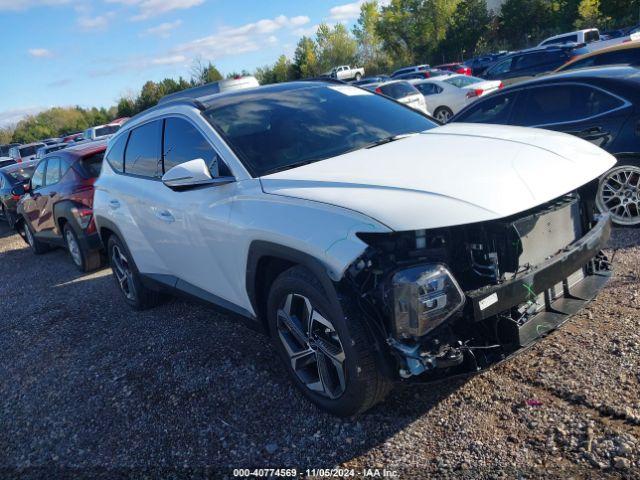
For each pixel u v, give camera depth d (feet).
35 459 10.89
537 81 19.24
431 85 58.49
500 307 8.36
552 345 10.94
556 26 150.82
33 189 29.68
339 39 239.50
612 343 10.59
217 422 10.73
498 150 9.98
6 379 14.88
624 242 16.05
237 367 12.59
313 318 9.53
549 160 9.72
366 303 8.56
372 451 9.09
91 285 22.52
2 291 25.09
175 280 14.64
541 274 8.79
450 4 202.18
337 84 14.82
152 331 15.84
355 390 8.94
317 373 10.25
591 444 8.23
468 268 8.79
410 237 8.46
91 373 13.96
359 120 12.85
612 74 17.58
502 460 8.30
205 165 10.77
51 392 13.47
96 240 24.17
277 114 12.64
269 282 10.82
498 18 174.09
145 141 14.85
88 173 24.17
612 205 17.29
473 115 21.27
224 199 11.09
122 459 10.24
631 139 16.58
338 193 9.15
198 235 11.98
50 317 19.22
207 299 13.15
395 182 9.02
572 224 9.96
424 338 8.08
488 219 8.18
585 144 11.01
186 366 13.15
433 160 9.78
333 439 9.57
